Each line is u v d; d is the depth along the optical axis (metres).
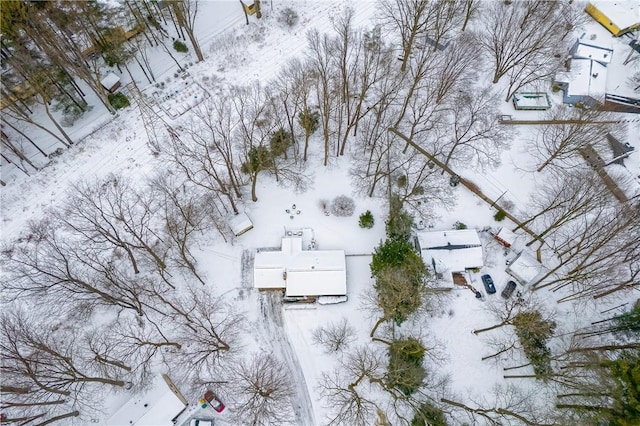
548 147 58.38
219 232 55.94
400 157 59.72
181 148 58.97
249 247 55.94
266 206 57.94
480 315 52.44
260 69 66.38
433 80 61.84
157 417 46.56
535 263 53.28
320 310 52.91
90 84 59.44
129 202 56.44
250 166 53.91
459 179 58.22
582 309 52.47
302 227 56.81
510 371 49.97
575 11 68.38
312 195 58.31
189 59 67.69
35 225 53.88
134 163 60.06
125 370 49.66
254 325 52.47
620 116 60.31
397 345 46.59
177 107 63.69
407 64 65.38
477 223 56.94
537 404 47.84
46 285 49.25
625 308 51.75
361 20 70.31
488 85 65.12
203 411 48.59
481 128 58.31
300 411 49.22
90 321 51.81
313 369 50.69
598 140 56.16
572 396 45.59
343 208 56.62
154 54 68.19
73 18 56.34
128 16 64.19
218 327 51.69
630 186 56.75
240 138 59.06
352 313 52.69
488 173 59.44
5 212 57.16
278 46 68.19
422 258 52.91
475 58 60.72
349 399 46.00
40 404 43.94
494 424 44.09
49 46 56.78
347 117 59.56
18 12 51.59
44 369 44.66
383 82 61.66
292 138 57.75
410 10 60.81
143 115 63.09
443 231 54.81
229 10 72.00
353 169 59.16
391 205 54.81
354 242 56.06
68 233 55.06
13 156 60.53
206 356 46.34
